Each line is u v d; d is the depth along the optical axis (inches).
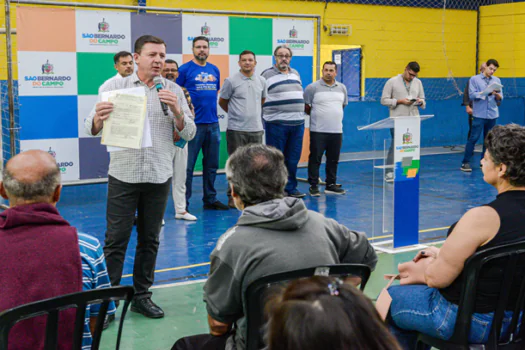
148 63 148.1
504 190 96.7
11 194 81.2
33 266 77.6
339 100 323.9
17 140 329.4
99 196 321.7
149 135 141.4
